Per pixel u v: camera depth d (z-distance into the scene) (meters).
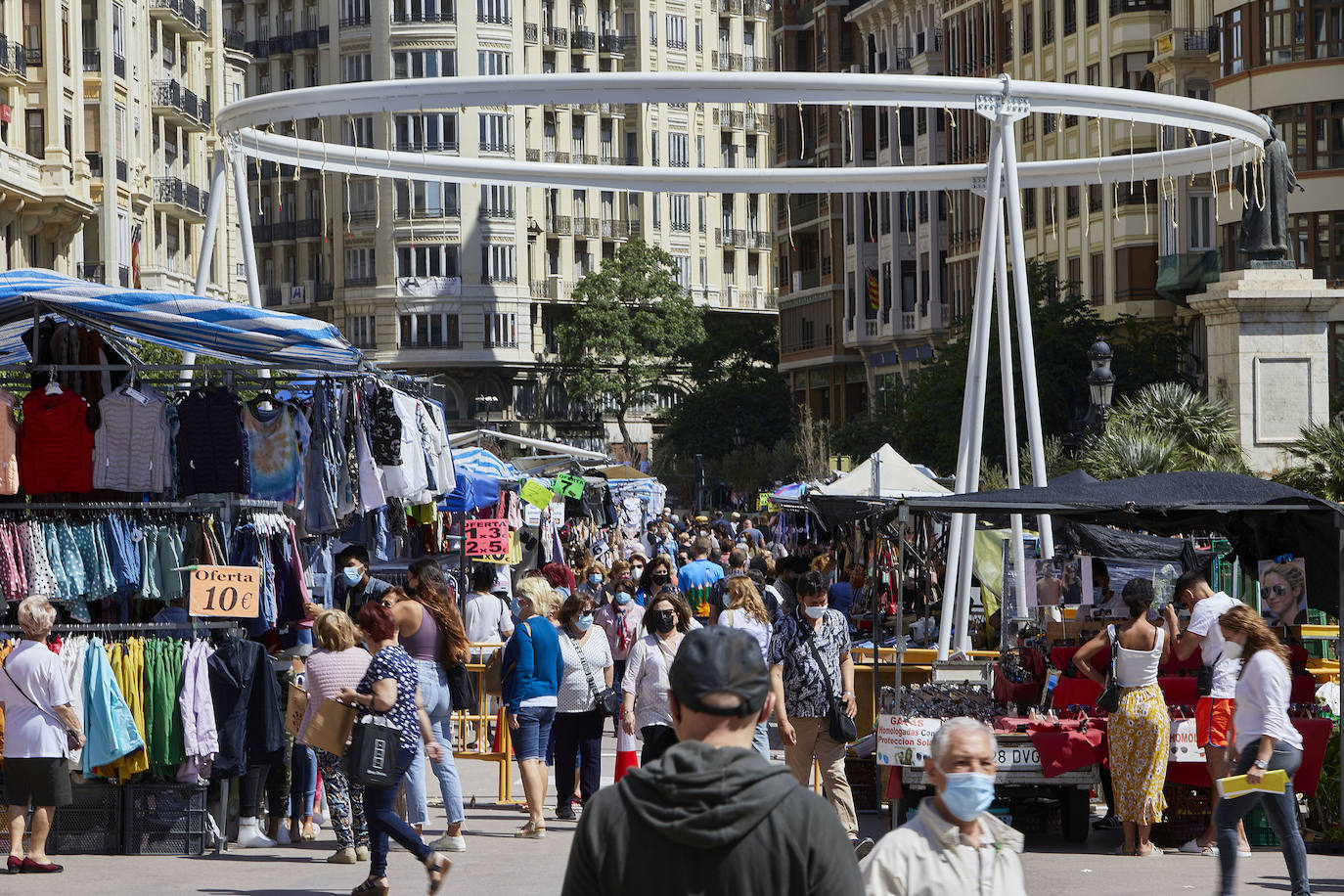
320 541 21.72
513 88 24.30
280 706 15.70
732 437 106.75
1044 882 13.97
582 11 125.12
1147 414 39.78
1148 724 15.17
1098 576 17.92
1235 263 62.03
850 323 97.62
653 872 5.30
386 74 117.88
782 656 15.27
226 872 14.41
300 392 21.06
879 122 96.38
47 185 65.12
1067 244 74.25
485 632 21.14
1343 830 15.45
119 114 71.56
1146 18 69.12
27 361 19.77
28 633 14.29
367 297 118.69
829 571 25.17
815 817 5.36
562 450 44.69
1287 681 12.20
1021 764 15.77
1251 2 60.56
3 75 63.47
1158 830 15.85
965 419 23.59
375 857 12.67
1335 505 15.07
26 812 14.65
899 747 15.97
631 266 112.75
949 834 6.79
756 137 132.75
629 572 24.81
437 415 20.20
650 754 15.45
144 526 15.74
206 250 25.72
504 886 13.80
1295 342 40.06
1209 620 15.77
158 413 15.86
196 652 15.25
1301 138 58.88
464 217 118.00
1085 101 24.30
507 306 119.19
